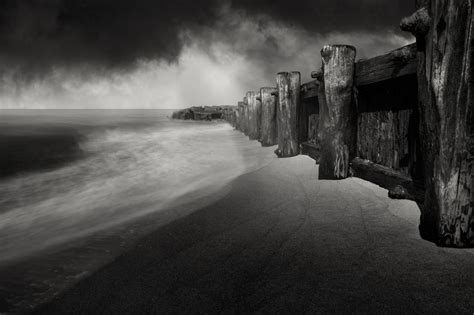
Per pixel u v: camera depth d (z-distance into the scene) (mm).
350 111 3043
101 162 7074
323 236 1964
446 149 1585
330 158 3137
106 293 1546
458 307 1238
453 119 1539
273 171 3912
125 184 4941
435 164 1655
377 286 1416
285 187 3125
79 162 7195
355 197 2580
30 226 3357
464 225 1606
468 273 1430
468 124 1523
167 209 2834
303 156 4637
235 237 2064
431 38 1620
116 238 2240
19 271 1855
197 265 1741
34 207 4234
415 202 2246
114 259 1900
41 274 1795
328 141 3131
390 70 2373
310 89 4289
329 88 3018
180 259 1825
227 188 3324
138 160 6957
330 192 2793
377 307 1285
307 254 1763
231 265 1713
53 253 2098
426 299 1300
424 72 1739
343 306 1310
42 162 7246
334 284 1462
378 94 2709
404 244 1748
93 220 3109
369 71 2684
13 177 6031
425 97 1729
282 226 2184
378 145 2752
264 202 2736
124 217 2895
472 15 1421
